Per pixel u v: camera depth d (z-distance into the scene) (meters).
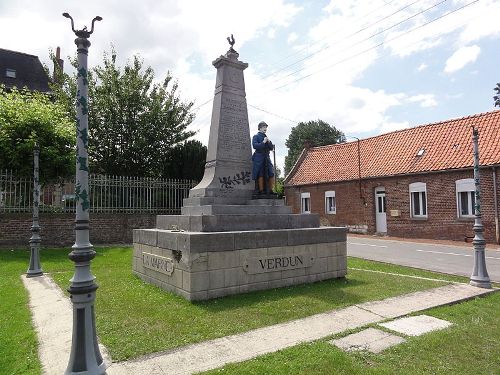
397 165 23.14
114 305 6.46
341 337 5.05
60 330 5.44
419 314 6.11
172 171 21.25
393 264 11.68
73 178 16.34
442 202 20.33
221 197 8.67
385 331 5.28
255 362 4.20
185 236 6.80
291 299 6.83
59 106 18.69
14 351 4.69
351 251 15.72
